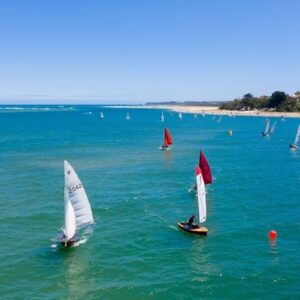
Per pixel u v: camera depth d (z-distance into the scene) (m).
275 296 29.28
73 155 100.69
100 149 113.44
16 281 31.75
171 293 29.84
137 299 29.14
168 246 38.44
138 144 126.88
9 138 144.88
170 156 98.81
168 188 62.53
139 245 38.69
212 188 62.00
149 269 33.62
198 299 29.05
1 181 68.00
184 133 168.25
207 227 43.78
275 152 105.56
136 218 47.03
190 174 74.56
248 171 76.69
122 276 32.50
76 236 40.22
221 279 31.72
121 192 59.84
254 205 52.38
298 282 31.19
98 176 72.69
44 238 40.69
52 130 183.12
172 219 46.62
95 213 49.00
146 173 75.62
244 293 29.73
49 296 29.55
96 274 32.84
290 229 42.81
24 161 90.06
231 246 38.31
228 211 49.66
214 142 132.25
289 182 66.62
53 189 62.09
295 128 186.38
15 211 49.94
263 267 33.72
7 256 36.22
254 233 41.69
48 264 34.69
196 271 33.12
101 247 38.22
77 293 29.92
